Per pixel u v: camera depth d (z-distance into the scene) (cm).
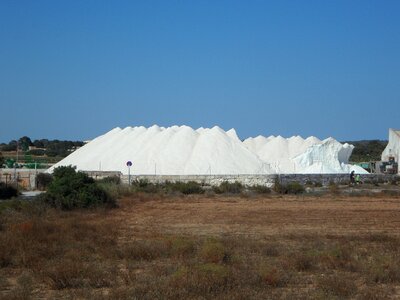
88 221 2670
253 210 3394
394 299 1223
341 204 3838
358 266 1558
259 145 9194
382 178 6881
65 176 3409
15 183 4784
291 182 5716
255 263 1580
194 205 3769
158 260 1653
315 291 1258
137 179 5531
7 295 1202
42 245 1822
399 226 2628
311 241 2077
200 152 6644
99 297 1178
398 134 9094
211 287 1227
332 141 8381
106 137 7556
